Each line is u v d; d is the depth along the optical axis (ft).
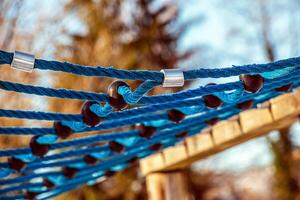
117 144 11.52
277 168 43.52
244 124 12.31
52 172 12.51
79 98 7.44
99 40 36.29
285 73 8.41
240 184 48.29
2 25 26.07
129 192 37.32
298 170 43.91
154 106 8.92
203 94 8.05
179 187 15.42
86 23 36.24
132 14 40.24
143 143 11.85
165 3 42.55
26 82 26.40
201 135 13.67
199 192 42.70
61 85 31.19
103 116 8.20
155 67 40.29
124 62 37.37
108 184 37.29
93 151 11.61
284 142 43.60
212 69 7.38
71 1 32.14
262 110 11.84
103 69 6.87
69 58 32.07
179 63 42.70
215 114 10.85
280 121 11.64
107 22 37.19
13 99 26.22
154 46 41.06
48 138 9.87
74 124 8.87
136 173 37.76
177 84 7.20
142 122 9.95
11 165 10.85
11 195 14.35
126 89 7.49
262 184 48.80
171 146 14.39
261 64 7.80
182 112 9.81
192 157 14.12
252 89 8.14
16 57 6.40
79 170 12.68
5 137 25.95
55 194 13.99
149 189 15.69
